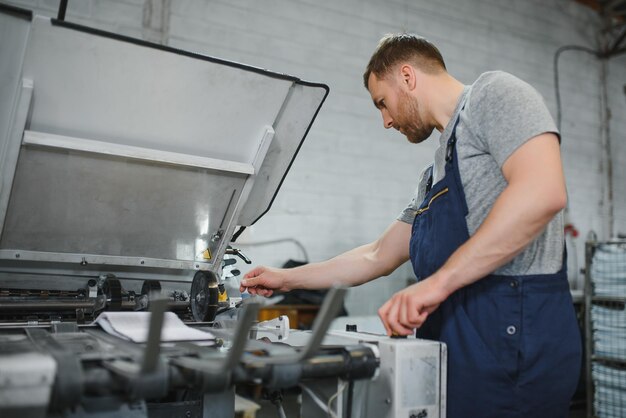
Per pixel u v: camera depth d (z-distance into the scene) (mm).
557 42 4281
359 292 3211
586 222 4270
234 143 1085
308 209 3121
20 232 1007
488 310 867
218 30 2887
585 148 4348
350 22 3307
